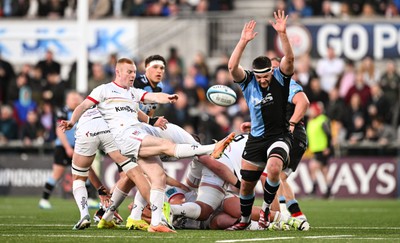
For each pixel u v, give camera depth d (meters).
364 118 80.00
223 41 88.94
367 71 82.75
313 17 87.06
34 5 93.69
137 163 35.59
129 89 35.66
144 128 36.84
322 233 35.06
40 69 86.81
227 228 36.94
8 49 91.06
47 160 79.25
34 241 30.23
